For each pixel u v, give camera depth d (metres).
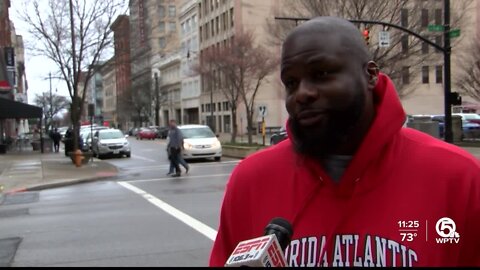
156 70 92.44
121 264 5.99
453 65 37.19
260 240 1.23
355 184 1.38
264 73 33.94
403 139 1.46
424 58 22.98
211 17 64.38
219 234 1.77
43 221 9.10
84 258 6.35
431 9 22.00
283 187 1.51
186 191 12.84
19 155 30.11
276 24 25.72
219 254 1.74
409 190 1.36
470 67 31.55
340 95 1.31
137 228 8.12
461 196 1.34
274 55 34.59
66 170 19.30
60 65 26.28
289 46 1.38
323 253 1.37
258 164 1.62
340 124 1.35
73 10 21.56
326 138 1.36
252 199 1.59
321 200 1.43
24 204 11.50
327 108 1.32
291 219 1.46
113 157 28.69
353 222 1.37
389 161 1.38
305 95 1.32
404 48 22.62
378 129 1.35
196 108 74.69
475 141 26.06
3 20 39.28
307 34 1.35
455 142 25.81
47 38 21.58
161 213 9.52
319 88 1.32
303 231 1.42
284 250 1.34
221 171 17.95
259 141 40.34
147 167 21.20
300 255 1.40
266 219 1.53
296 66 1.35
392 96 1.41
